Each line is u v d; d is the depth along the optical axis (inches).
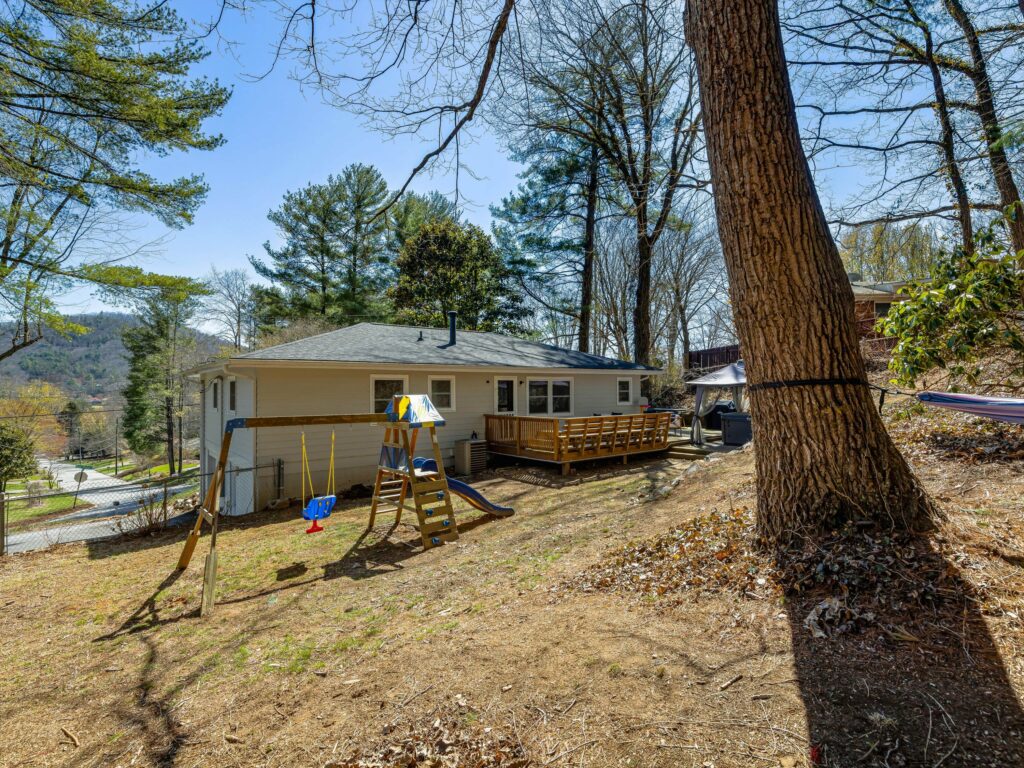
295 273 1040.8
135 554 277.7
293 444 419.2
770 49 135.0
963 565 108.3
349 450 446.9
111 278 413.4
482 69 222.5
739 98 135.4
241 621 176.1
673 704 89.1
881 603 104.0
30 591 219.8
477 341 623.8
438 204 1092.5
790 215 132.1
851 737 73.9
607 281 1074.1
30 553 287.3
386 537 282.7
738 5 135.9
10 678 144.3
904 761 68.1
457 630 139.5
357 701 111.4
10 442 880.3
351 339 511.5
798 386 132.7
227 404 498.9
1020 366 167.9
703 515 193.8
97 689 134.3
